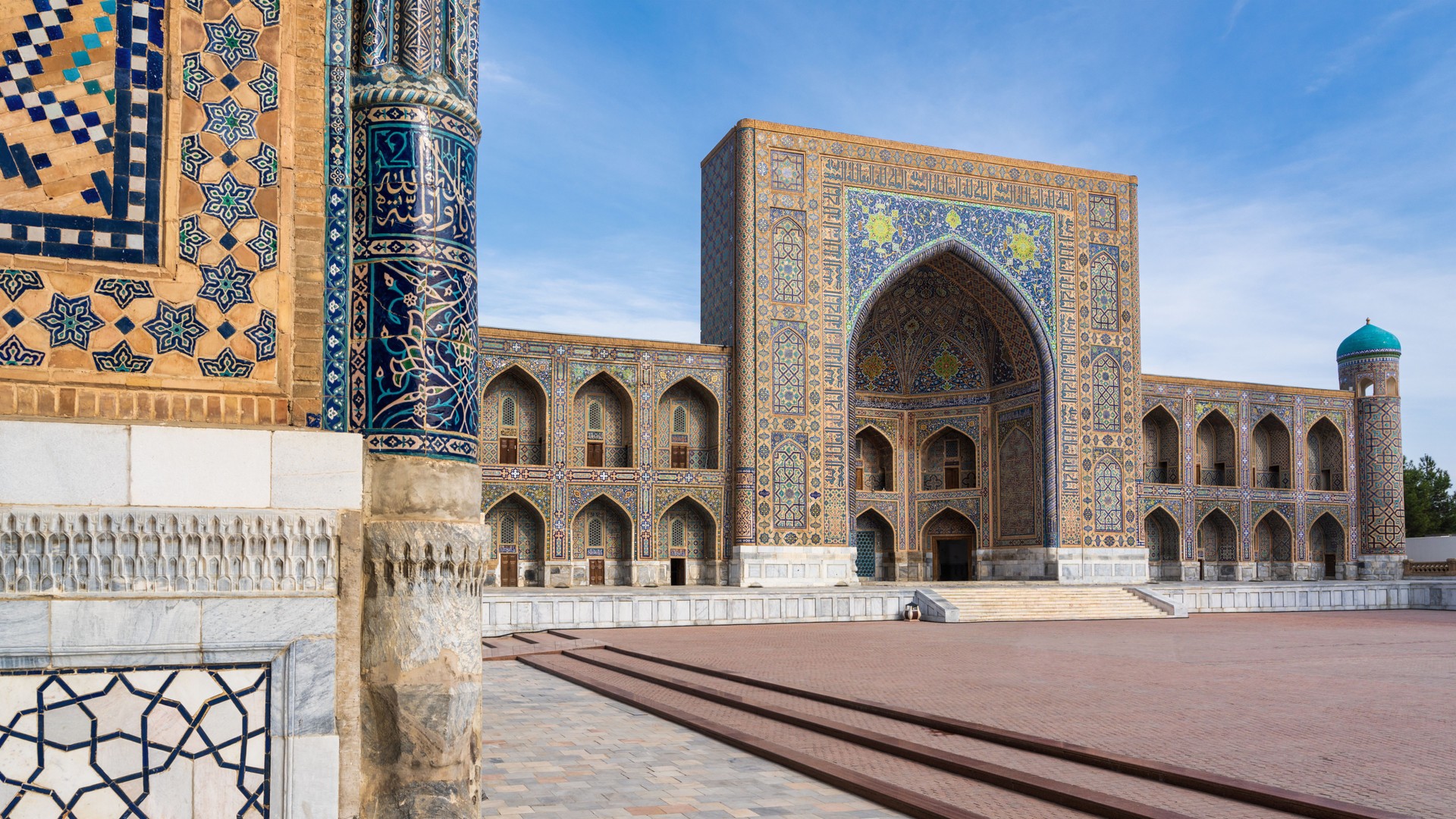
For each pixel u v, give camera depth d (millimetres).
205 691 1863
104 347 1915
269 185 2062
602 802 3703
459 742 2160
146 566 1843
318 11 2156
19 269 1871
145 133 1974
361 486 1991
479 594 2258
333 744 1914
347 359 2150
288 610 1916
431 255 2244
